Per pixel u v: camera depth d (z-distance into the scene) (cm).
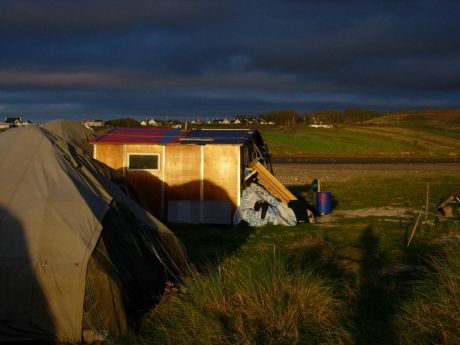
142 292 757
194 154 1647
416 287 770
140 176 1669
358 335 638
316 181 2161
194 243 1314
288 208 1619
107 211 790
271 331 647
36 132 839
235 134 1762
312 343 621
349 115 14562
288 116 12925
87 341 672
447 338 609
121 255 755
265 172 1730
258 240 1326
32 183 761
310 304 700
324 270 955
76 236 707
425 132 8494
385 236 1351
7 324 670
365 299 800
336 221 1648
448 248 1045
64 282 674
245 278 737
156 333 665
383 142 7144
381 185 2786
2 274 680
